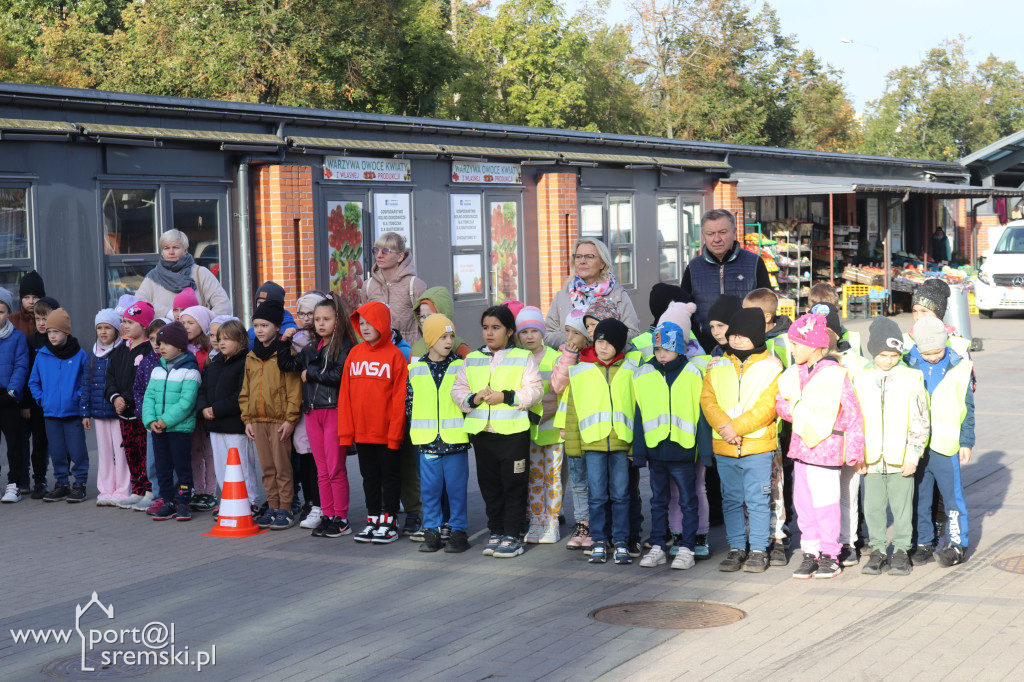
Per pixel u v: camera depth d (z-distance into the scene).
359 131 16.08
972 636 5.46
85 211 12.63
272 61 31.80
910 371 6.71
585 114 50.84
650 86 53.59
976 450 11.07
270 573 7.22
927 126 68.00
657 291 8.07
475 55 45.47
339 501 8.30
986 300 27.38
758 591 6.46
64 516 9.20
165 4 31.98
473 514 9.05
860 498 7.36
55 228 12.31
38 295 10.41
